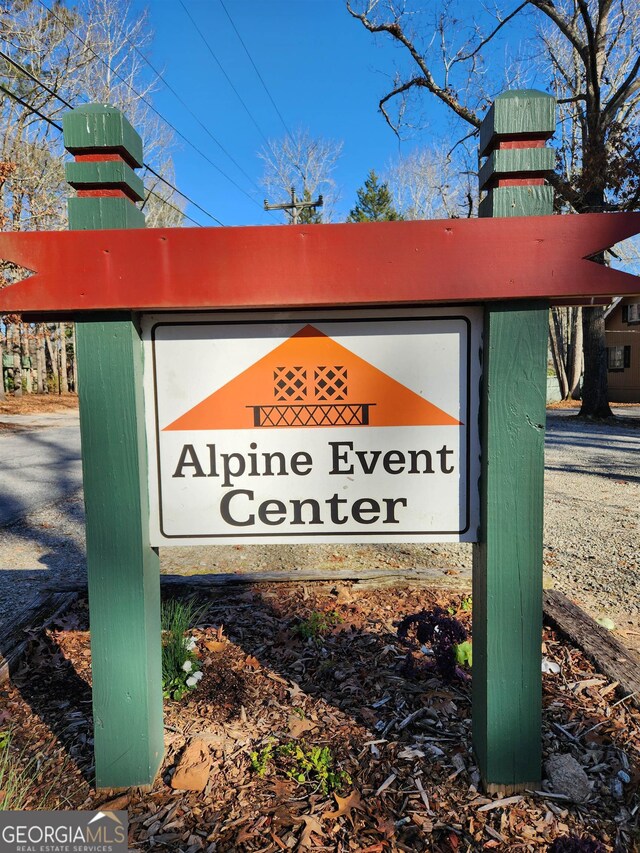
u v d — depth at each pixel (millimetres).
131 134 1704
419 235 1617
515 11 13078
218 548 4602
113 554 1730
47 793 1757
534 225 1600
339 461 1804
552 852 1501
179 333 1769
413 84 14148
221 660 2578
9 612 3170
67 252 1622
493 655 1723
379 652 2609
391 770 1832
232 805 1690
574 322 27609
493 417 1693
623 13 13078
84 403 1699
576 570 4102
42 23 19172
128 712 1760
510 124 1597
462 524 1800
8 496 7168
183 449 1800
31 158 20359
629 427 14477
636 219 1586
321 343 1773
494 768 1732
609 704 2170
